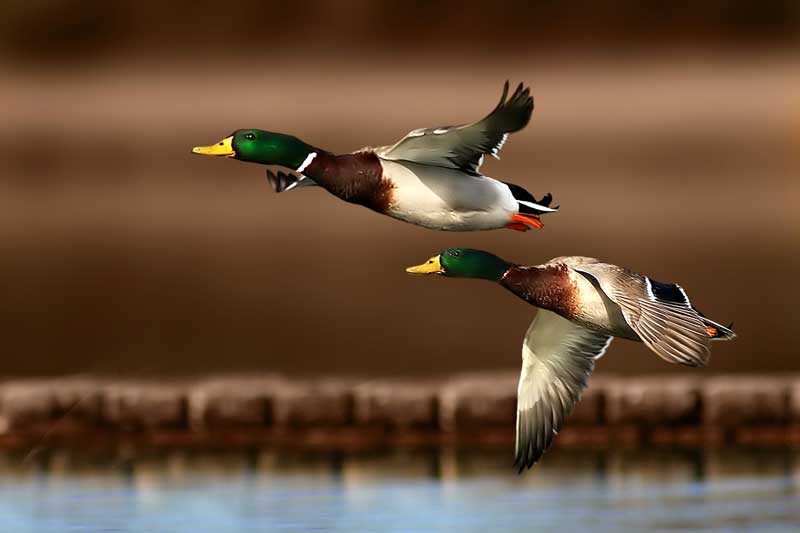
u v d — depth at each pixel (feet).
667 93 186.29
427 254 108.88
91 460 49.90
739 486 43.62
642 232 115.44
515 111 29.48
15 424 53.01
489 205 30.48
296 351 73.77
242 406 52.49
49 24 211.20
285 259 108.27
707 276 93.76
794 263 98.22
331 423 52.24
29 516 41.68
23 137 183.93
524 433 31.48
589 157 160.97
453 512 40.98
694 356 26.61
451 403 51.60
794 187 141.08
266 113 187.01
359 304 88.02
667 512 40.29
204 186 158.20
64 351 74.64
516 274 30.60
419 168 30.66
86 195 152.56
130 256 112.06
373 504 42.14
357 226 128.26
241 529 39.52
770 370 66.23
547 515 40.29
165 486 45.44
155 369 69.36
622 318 29.86
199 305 88.99
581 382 31.53
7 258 112.16
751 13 204.74
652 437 50.83
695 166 155.63
